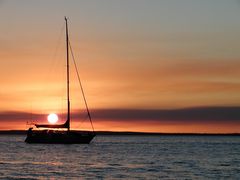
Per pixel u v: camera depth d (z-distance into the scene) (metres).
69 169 75.69
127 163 86.88
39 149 119.56
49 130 121.25
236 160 94.75
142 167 79.56
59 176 67.12
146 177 67.06
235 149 140.38
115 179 64.81
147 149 138.12
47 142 121.12
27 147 126.81
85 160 92.12
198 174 70.56
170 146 165.88
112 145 170.75
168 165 83.44
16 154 105.56
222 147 157.25
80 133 119.88
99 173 70.69
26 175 67.69
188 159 97.00
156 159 96.50
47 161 89.00
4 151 115.19
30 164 83.00
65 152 111.88
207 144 194.38
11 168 76.06
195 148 148.25
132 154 111.44
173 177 67.25
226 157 103.31
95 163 86.31
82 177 66.38
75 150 118.06
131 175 68.75
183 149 139.75
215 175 69.50
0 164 82.69
